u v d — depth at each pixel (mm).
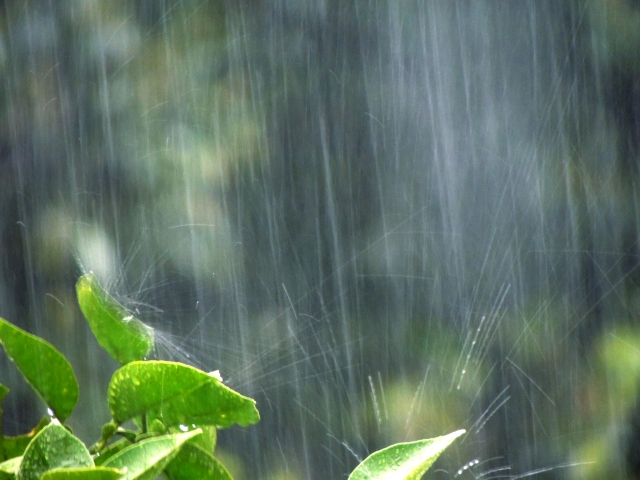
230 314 3715
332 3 4117
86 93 3740
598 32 4141
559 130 4184
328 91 4082
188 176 3727
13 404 3373
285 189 3943
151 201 3680
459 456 3746
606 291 4055
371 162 4109
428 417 3822
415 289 4062
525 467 3832
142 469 1657
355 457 3771
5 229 3680
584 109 4160
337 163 4059
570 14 4191
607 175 4137
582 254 4086
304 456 3752
